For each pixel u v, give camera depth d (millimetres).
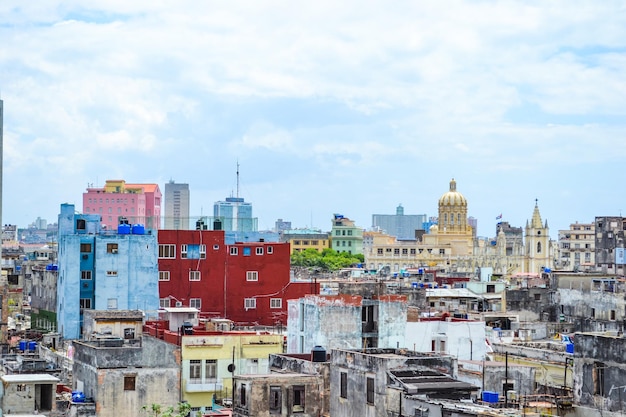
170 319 143750
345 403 94000
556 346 122875
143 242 184375
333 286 194625
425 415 79875
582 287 191250
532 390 99812
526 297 189250
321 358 102250
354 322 126188
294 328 129625
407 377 87375
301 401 97000
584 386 80500
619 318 174375
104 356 107000
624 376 77375
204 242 191250
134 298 182750
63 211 186625
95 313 138125
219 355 122125
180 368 111938
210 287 190750
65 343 161250
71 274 179875
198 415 106500
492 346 131375
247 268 192625
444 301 196375
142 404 107438
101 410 105688
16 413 97000
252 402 95375
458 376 101062
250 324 189250
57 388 109500
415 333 132125
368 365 91125
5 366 111500
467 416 75062
